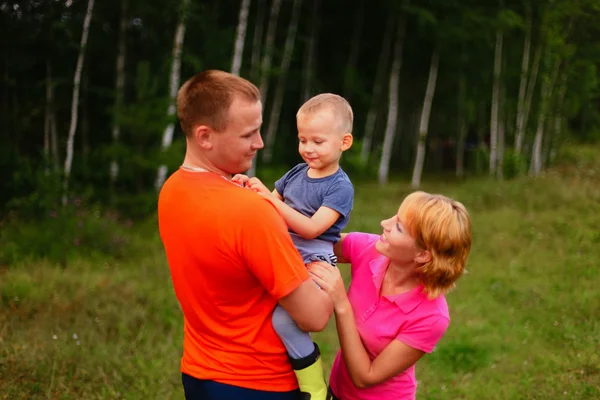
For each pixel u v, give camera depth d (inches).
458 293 276.5
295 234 89.4
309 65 732.7
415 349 85.4
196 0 571.2
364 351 86.1
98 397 163.0
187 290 80.7
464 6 719.1
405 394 90.9
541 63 768.9
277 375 80.1
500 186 521.7
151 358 192.2
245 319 78.9
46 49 457.4
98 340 201.9
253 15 719.7
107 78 533.3
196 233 76.2
